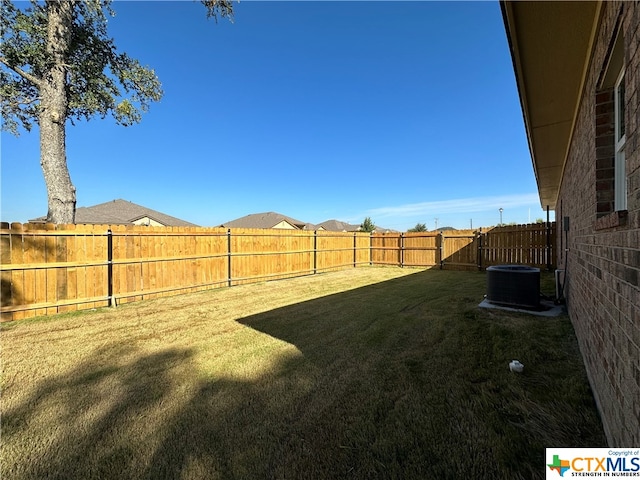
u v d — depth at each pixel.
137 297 6.36
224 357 3.34
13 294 4.86
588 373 2.57
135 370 3.03
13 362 3.25
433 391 2.48
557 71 2.91
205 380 2.80
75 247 5.54
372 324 4.52
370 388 2.57
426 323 4.48
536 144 5.32
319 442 1.90
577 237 3.58
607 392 1.86
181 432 2.04
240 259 8.66
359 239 14.15
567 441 1.83
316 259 11.55
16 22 6.85
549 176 8.00
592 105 2.54
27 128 8.83
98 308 5.73
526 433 1.92
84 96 7.98
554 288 6.84
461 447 1.81
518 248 10.30
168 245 6.95
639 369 1.30
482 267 11.34
